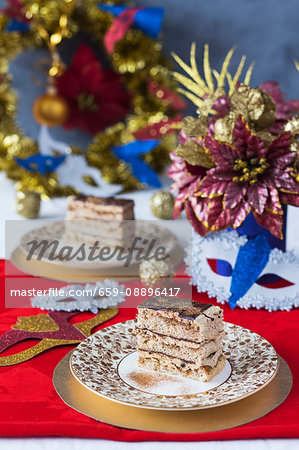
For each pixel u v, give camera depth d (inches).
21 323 37.2
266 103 38.5
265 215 37.6
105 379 31.3
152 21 64.1
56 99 66.3
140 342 32.8
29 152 67.2
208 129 38.6
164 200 54.4
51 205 62.6
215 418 29.5
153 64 68.2
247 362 32.7
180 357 32.1
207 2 73.9
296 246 48.3
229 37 75.0
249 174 37.4
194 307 33.0
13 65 71.4
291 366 33.3
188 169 39.1
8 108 67.4
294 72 75.9
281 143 37.3
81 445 28.9
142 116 68.7
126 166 67.7
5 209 61.0
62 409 30.2
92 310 38.9
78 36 71.7
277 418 29.5
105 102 70.8
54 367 33.3
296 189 37.1
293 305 39.5
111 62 72.2
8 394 31.2
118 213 46.6
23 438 29.3
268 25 74.6
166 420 29.4
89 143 74.9
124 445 28.7
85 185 61.9
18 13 65.7
